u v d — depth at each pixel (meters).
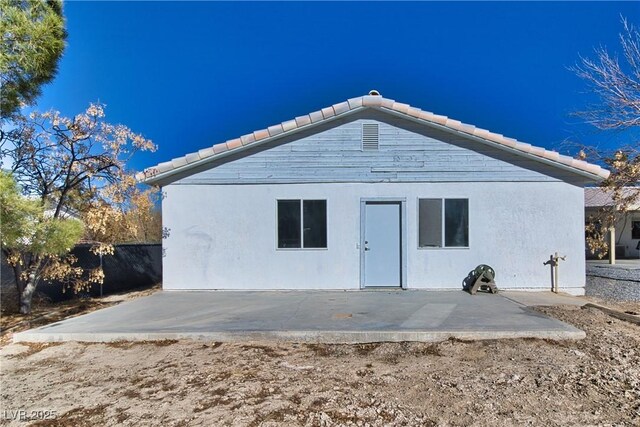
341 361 5.28
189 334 6.34
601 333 6.26
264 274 10.84
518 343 5.86
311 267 10.82
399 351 5.64
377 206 10.87
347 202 10.84
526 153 10.37
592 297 9.95
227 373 4.89
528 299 9.24
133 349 5.99
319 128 10.89
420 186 10.76
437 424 3.62
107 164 9.81
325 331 6.23
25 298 9.27
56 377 4.92
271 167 10.92
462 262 10.65
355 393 4.26
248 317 7.44
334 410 3.89
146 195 10.82
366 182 10.83
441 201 10.73
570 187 10.54
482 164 10.69
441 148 10.76
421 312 7.69
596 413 3.78
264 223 10.89
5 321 8.66
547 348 5.63
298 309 8.18
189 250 10.91
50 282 10.66
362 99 10.55
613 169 9.84
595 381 4.49
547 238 10.57
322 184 10.87
